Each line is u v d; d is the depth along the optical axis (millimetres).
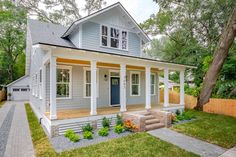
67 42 11078
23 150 5895
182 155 5523
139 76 13555
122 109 9195
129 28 12781
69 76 10109
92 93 8188
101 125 8375
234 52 13633
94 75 8211
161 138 7051
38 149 5863
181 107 12375
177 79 27375
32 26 12148
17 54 34750
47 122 7895
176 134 7656
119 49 12055
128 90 12875
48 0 25047
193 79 19625
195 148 6156
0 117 12102
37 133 7680
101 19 11289
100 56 8398
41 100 10062
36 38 10266
